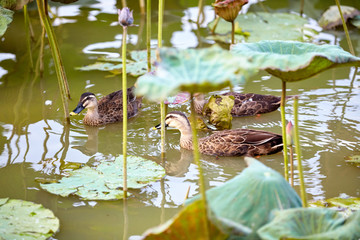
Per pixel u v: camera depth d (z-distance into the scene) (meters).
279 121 14.95
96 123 14.86
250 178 6.93
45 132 13.95
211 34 20.14
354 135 13.48
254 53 7.54
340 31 20.55
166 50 5.45
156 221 9.88
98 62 17.62
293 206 6.76
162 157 12.88
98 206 10.36
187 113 15.76
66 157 12.60
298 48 8.22
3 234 8.73
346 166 12.00
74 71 17.45
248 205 6.64
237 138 13.30
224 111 14.65
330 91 16.00
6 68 17.45
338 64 7.23
